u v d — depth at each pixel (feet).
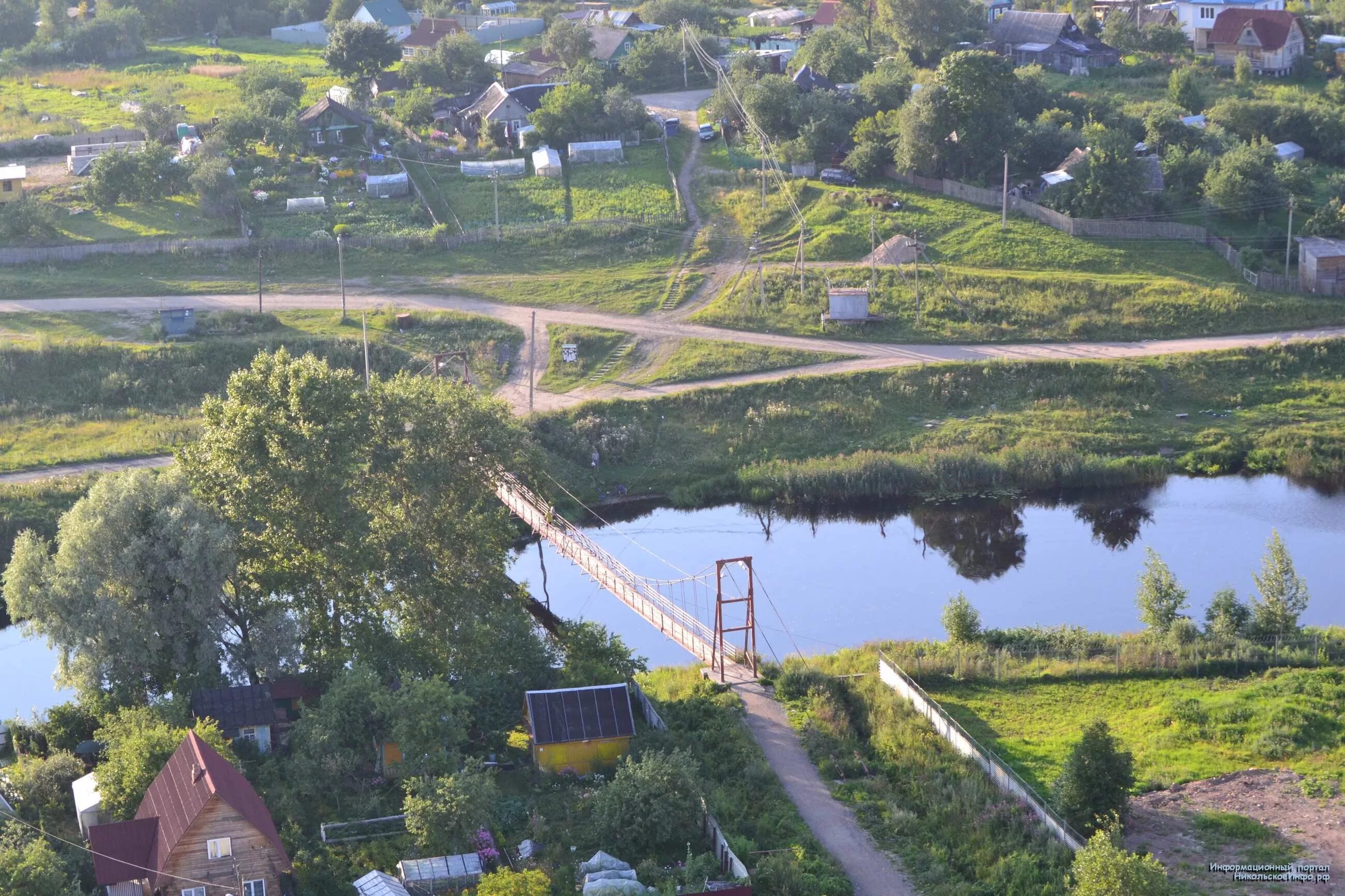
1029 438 386.73
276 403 266.16
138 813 203.41
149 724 226.79
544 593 321.52
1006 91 520.42
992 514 358.23
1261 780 223.30
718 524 360.07
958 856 205.57
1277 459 378.73
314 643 265.54
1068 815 209.26
